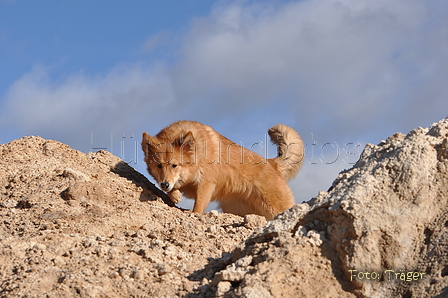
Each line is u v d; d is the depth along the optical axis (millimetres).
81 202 6773
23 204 6738
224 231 6402
